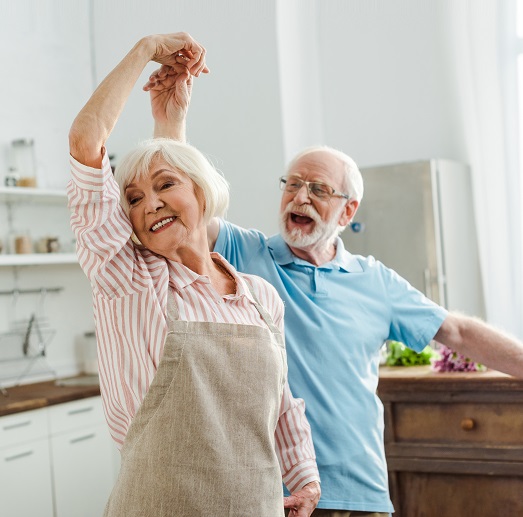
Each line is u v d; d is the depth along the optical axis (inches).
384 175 174.9
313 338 86.8
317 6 201.9
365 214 177.0
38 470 155.6
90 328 200.2
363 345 89.2
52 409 159.8
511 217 178.1
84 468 165.2
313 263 93.0
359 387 87.4
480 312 183.2
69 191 57.6
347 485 84.0
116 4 200.2
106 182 57.0
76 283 197.8
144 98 195.0
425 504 118.9
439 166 171.9
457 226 176.2
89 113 56.2
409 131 193.5
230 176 183.5
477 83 181.8
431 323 93.7
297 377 85.6
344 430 84.9
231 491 57.2
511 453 112.7
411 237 172.1
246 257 92.5
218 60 185.0
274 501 59.5
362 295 92.0
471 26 182.5
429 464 117.6
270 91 178.5
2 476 148.6
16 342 179.0
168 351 57.1
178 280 61.1
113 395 60.9
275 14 177.5
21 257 171.0
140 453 56.9
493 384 113.2
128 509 56.6
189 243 62.6
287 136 179.5
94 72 204.2
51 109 194.1
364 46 198.4
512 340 96.1
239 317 62.5
